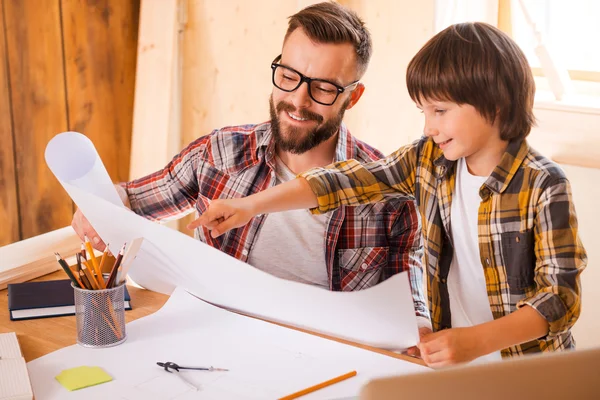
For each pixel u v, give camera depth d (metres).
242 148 1.56
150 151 2.62
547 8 2.28
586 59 2.27
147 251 1.24
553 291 1.08
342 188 1.32
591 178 2.03
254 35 2.51
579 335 2.03
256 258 1.53
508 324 1.05
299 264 1.52
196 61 2.65
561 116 2.05
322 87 1.41
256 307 1.23
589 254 2.02
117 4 2.58
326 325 1.17
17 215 2.36
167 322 1.20
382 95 2.40
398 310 1.09
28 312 1.20
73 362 1.05
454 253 1.31
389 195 1.37
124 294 1.23
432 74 1.16
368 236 1.51
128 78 2.69
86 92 2.53
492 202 1.21
